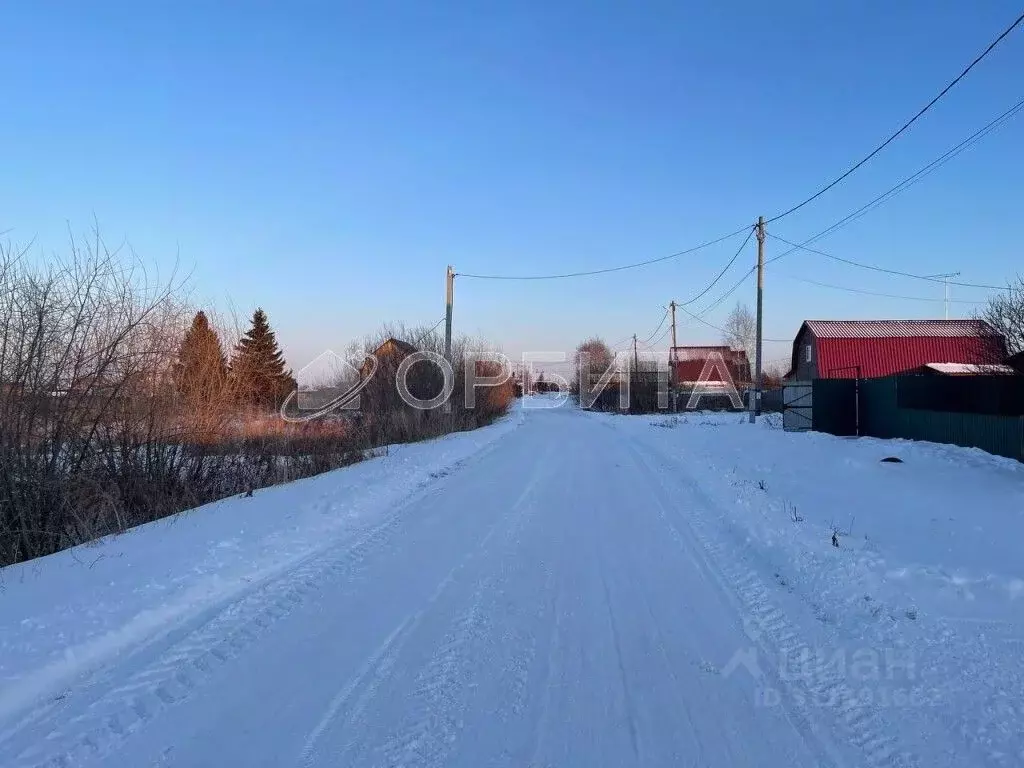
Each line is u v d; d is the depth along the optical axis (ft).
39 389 28.37
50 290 29.35
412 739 12.39
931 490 35.42
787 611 18.76
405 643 16.84
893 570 20.99
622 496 38.37
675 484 42.68
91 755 11.98
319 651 16.38
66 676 14.99
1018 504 30.66
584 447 69.36
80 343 30.66
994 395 55.62
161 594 19.58
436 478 46.24
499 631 17.60
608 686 14.44
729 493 36.60
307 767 11.54
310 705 13.70
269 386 53.93
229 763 11.69
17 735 12.63
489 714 13.28
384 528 30.12
